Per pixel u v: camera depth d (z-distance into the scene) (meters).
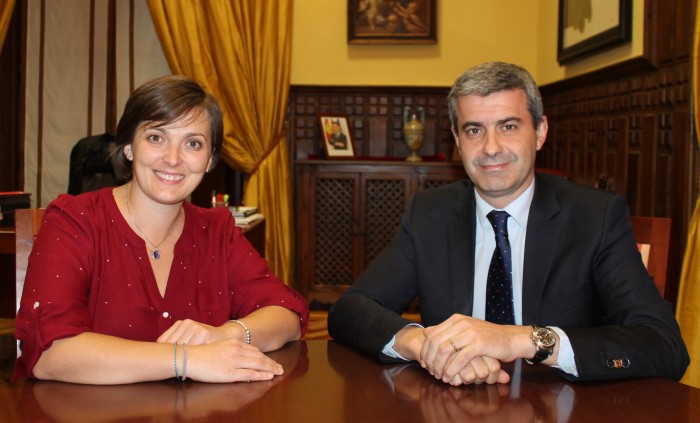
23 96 5.54
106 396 1.33
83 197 1.83
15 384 1.43
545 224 1.91
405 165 5.23
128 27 5.55
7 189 5.51
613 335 1.53
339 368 1.54
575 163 4.84
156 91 1.73
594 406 1.28
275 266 5.30
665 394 1.36
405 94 5.68
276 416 1.20
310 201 5.29
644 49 3.67
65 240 1.72
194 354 1.43
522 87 1.88
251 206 5.19
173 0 5.11
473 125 1.88
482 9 5.61
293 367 1.54
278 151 5.34
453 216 2.04
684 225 3.37
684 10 3.37
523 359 1.60
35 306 1.56
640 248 2.12
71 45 5.55
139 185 1.78
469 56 5.64
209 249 1.93
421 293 2.01
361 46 5.64
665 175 3.56
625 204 1.92
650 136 3.72
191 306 1.84
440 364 1.43
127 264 1.78
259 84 5.19
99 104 5.57
